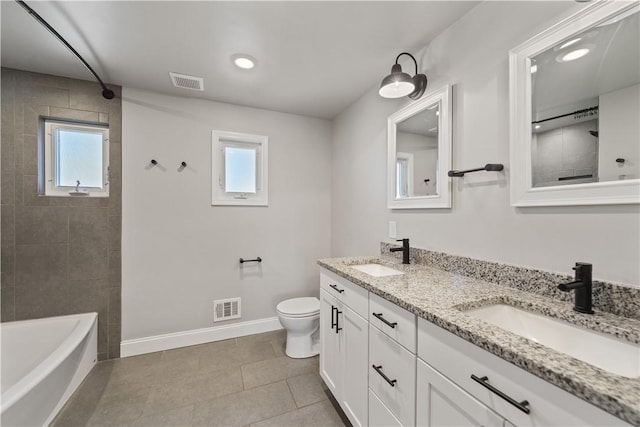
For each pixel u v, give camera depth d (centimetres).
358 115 235
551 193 101
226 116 244
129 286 213
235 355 215
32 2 125
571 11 96
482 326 75
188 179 231
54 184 200
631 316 81
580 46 94
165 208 224
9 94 183
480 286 117
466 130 136
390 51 167
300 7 131
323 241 284
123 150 211
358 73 193
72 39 154
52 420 146
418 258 166
